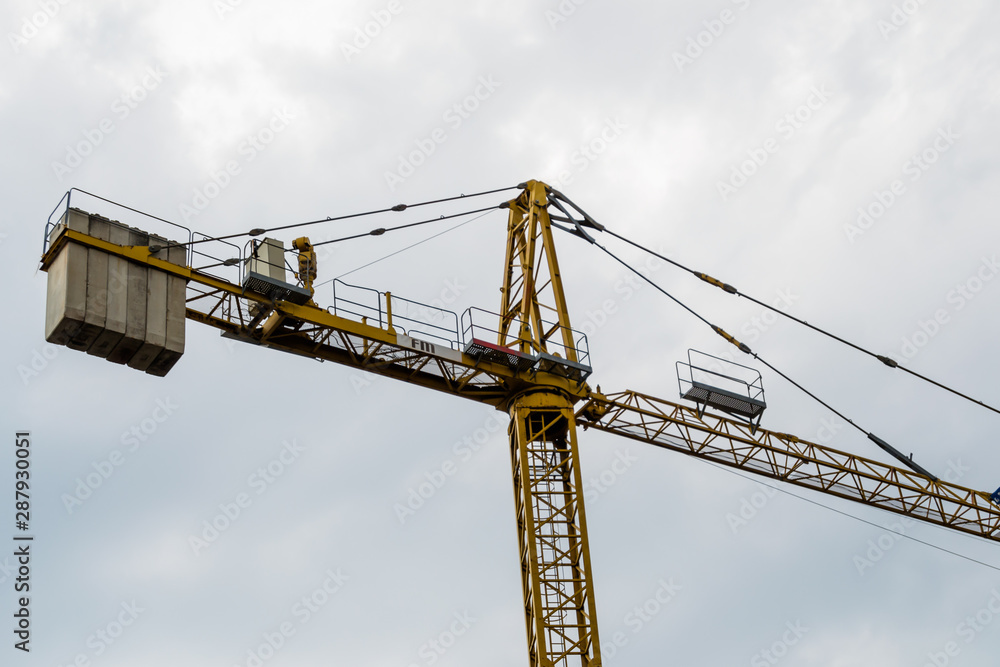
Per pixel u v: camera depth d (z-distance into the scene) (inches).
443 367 2719.0
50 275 2466.8
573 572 2647.6
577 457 2743.6
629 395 2945.4
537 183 3078.2
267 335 2591.0
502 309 2957.7
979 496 3260.3
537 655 2576.3
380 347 2657.5
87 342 2429.9
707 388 3004.4
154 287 2480.3
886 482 3198.8
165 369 2506.2
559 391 2797.7
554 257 2977.4
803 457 3117.6
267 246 2598.4
